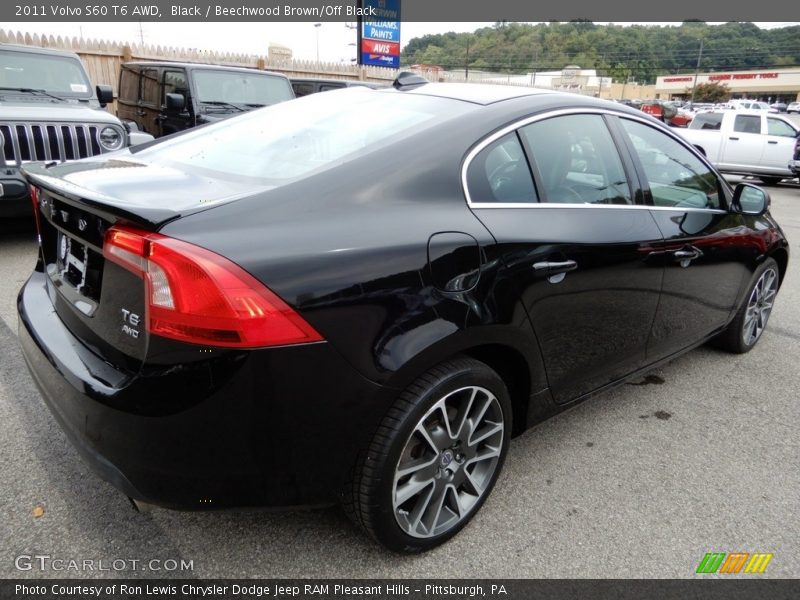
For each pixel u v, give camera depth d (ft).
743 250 11.98
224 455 5.64
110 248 5.79
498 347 7.44
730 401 11.58
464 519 7.51
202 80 27.84
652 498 8.53
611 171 9.29
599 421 10.62
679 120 83.71
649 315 9.77
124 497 7.83
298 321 5.54
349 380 5.90
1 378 10.60
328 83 38.88
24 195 17.06
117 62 40.29
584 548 7.49
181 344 5.38
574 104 9.05
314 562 7.02
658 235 9.53
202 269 5.26
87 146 18.58
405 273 6.26
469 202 7.20
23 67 21.33
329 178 6.61
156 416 5.47
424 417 6.55
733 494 8.72
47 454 8.59
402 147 7.16
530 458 9.36
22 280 15.55
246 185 6.68
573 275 8.02
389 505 6.54
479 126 7.71
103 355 6.18
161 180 6.88
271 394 5.54
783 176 46.52
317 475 6.09
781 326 15.80
